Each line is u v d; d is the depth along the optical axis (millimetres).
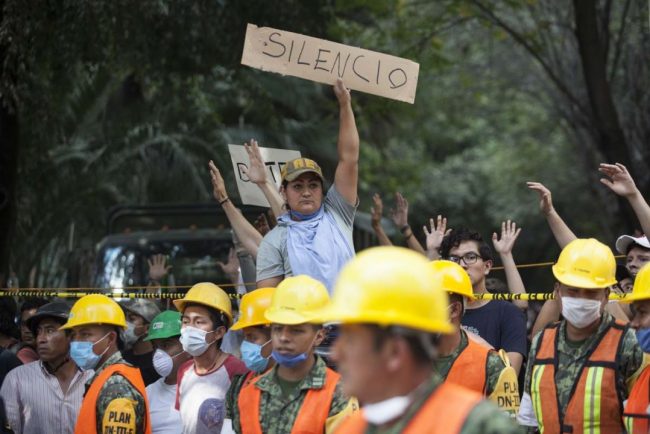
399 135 68562
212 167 17547
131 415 13125
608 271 12062
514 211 73375
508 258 17844
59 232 40625
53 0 25781
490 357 12836
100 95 41094
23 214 37812
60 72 30922
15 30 23938
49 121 31094
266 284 14570
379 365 7066
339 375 11758
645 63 46344
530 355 12781
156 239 29547
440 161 85938
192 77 32688
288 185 14539
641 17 43219
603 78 37781
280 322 11461
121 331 15930
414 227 79438
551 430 12281
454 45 55000
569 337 12445
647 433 11430
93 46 27656
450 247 16328
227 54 29328
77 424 13359
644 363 11891
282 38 15281
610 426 11953
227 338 18281
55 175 39375
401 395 7125
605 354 12070
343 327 7184
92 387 13391
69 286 30188
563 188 71000
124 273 29406
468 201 79062
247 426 11773
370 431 7336
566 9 47219
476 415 6992
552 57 49000
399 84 15156
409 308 6965
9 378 16141
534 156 73562
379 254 7164
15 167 27141
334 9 34438
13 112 24859
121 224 31625
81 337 14000
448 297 12797
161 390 15508
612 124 37719
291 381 11773
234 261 23125
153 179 41844
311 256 14117
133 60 29797
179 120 41656
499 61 57344
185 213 31297
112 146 41375
